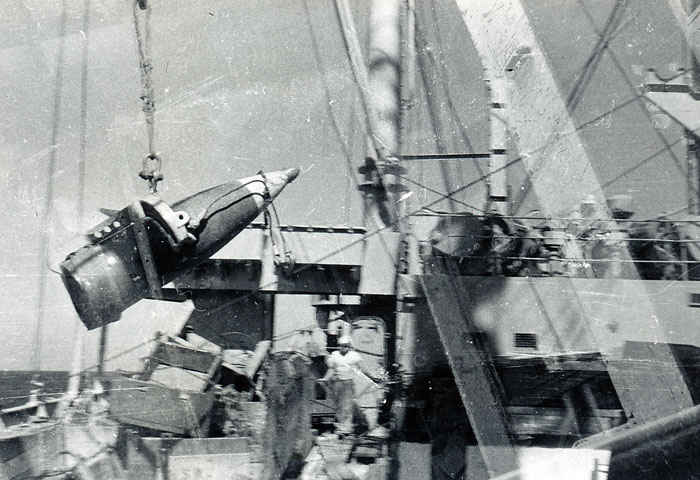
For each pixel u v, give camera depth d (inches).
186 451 275.4
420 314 353.7
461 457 324.5
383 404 334.6
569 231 382.3
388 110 384.8
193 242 292.0
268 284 350.3
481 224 372.8
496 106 416.5
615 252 371.9
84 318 292.2
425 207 374.9
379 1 390.9
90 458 268.5
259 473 283.0
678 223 382.9
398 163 379.9
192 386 302.5
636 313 352.8
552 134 422.9
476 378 340.8
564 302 354.9
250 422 295.4
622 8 483.8
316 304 361.1
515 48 425.4
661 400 338.6
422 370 345.7
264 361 316.5
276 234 350.0
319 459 299.7
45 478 262.1
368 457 310.2
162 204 290.0
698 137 459.2
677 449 303.0
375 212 370.9
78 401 289.4
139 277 293.9
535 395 341.1
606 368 342.3
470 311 353.1
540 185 418.6
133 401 285.7
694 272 362.9
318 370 336.5
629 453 304.8
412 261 360.5
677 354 350.3
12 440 262.7
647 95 470.0
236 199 307.6
